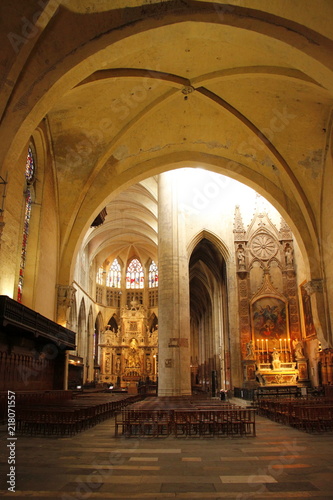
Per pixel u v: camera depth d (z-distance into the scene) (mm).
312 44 11383
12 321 11680
